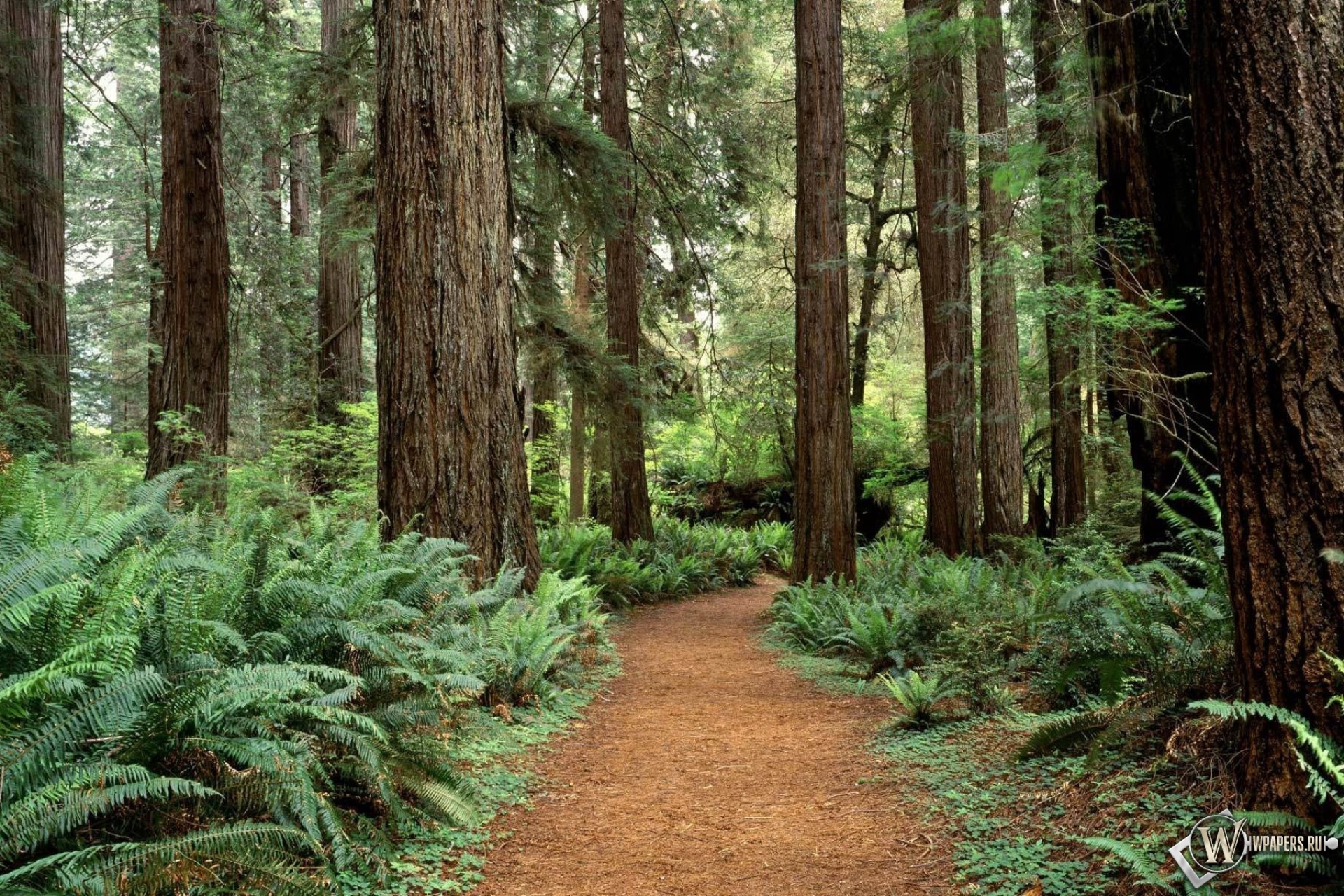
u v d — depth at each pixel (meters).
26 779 2.80
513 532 8.49
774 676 8.97
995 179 9.65
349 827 3.90
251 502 10.91
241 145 20.20
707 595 16.42
